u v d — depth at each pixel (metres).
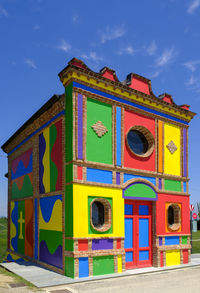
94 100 11.07
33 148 13.96
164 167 13.39
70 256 9.59
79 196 9.98
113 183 11.12
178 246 13.05
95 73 10.91
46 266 11.45
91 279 9.27
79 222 9.84
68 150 10.39
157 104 13.39
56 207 11.14
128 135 12.73
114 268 10.45
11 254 16.41
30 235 13.74
